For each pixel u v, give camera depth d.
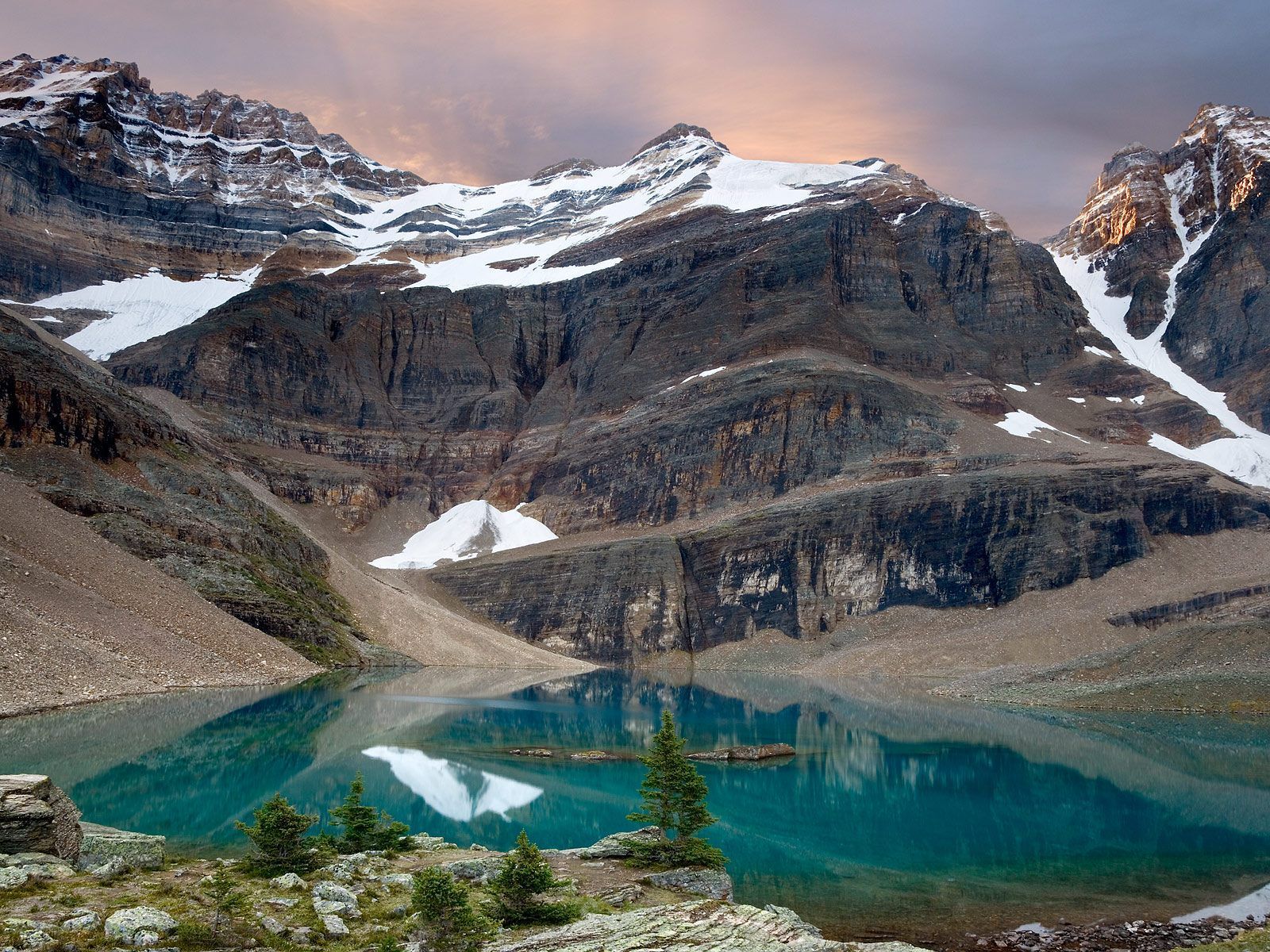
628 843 33.38
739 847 39.38
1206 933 30.09
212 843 33.81
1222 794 50.91
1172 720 79.12
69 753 48.44
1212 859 38.41
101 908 22.50
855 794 50.50
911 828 43.19
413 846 33.50
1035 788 52.31
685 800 32.88
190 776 45.59
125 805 39.38
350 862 29.11
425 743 60.31
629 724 76.00
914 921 30.62
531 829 40.25
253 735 57.88
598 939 22.58
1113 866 37.31
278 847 28.55
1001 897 33.22
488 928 23.47
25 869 24.50
